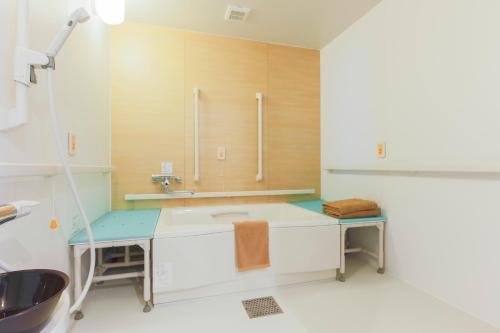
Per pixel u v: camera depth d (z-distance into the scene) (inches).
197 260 59.7
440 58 59.9
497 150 48.9
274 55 101.9
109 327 51.0
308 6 79.0
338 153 97.7
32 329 19.9
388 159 74.9
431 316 54.5
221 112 95.2
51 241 45.1
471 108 53.4
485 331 49.1
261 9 80.2
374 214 76.3
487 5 50.7
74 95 55.4
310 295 64.0
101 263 69.9
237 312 56.6
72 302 53.2
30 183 38.6
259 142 97.0
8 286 26.9
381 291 65.8
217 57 95.0
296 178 104.9
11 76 34.1
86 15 35.7
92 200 67.7
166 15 82.7
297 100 105.0
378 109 78.6
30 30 39.1
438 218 61.1
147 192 88.0
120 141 85.7
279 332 49.8
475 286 53.3
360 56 86.0
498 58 48.9
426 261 64.1
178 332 49.6
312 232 69.4
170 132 89.9
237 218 94.1
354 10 81.4
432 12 61.7
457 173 56.7
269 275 67.4
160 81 89.2
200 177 92.9
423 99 64.2
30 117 37.0
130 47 86.8
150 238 56.9
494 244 50.1
